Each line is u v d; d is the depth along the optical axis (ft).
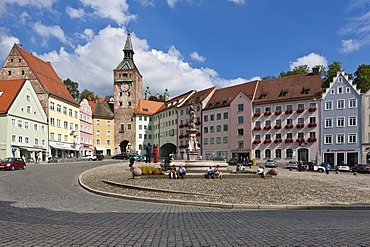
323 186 73.20
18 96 194.08
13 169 122.01
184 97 313.53
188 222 32.35
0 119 183.32
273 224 31.14
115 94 343.05
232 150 249.96
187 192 57.62
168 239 23.98
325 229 28.07
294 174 122.01
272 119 234.99
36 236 24.70
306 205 47.14
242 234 25.81
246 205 46.62
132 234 25.67
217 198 52.70
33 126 208.44
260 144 237.04
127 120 339.98
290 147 225.35
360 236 24.89
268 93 244.42
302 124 221.66
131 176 87.86
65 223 30.86
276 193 59.52
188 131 111.34
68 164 160.66
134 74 342.44
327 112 215.51
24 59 232.32
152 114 348.38
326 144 214.07
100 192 60.70
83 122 293.02
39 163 175.94
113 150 336.49
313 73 236.43
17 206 43.60
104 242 22.97
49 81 250.16
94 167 135.03
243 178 88.12
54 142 235.20
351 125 207.62
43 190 64.13
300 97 225.56
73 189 67.72
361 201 52.16
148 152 180.45
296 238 24.20
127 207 44.65
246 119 244.63
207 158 233.35
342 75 213.46
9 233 25.75
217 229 28.14
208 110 271.08
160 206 46.65
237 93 259.39
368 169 162.61
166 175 84.02
